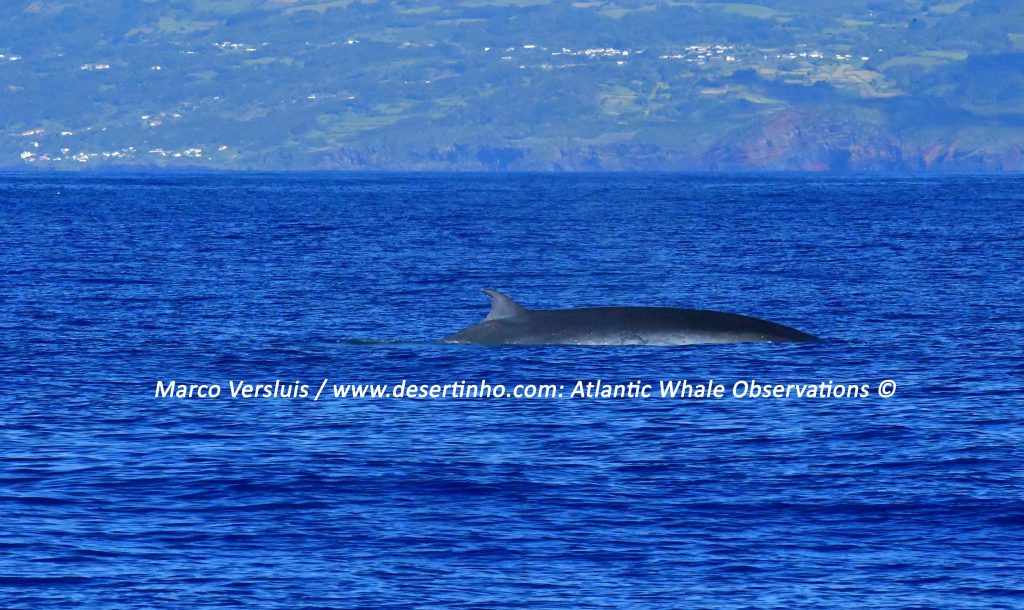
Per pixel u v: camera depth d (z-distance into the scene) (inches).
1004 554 2790.4
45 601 2576.3
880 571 2714.1
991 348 5142.7
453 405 4106.8
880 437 3681.1
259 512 3068.4
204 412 4030.5
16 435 3708.2
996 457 3452.3
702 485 3253.0
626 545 2864.2
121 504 3120.1
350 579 2687.0
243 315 6392.7
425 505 3115.2
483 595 2613.2
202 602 2576.3
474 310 6707.7
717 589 2632.9
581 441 3663.9
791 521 2999.5
